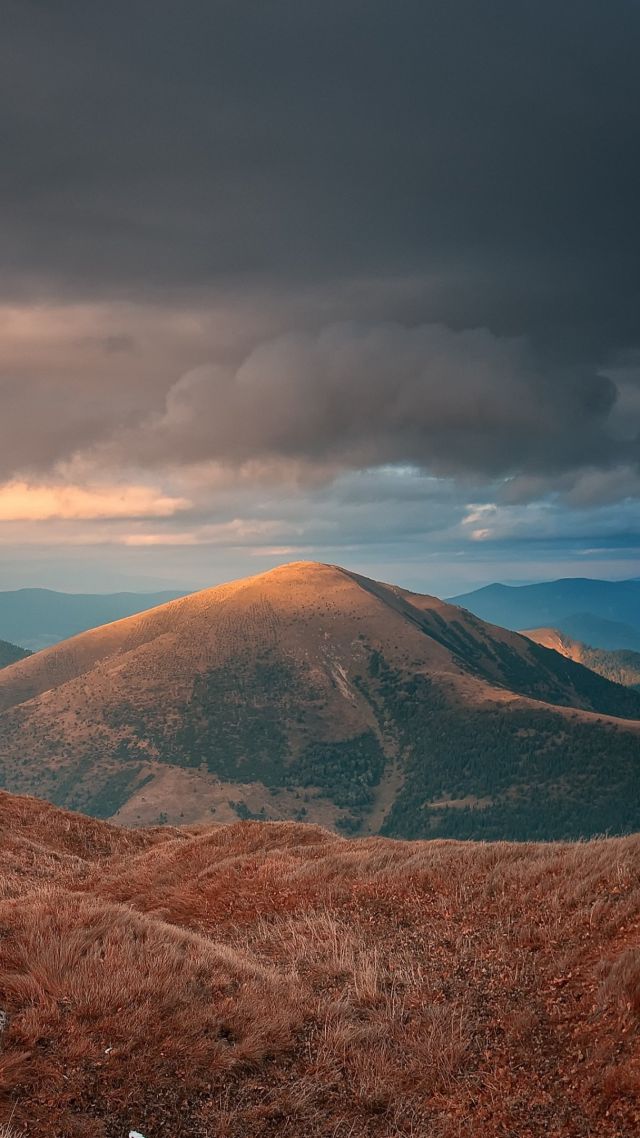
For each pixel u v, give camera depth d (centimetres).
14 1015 1112
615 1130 937
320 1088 1066
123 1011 1137
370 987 1343
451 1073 1098
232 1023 1169
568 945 1370
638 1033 1055
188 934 1532
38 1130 911
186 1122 977
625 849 1728
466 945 1486
